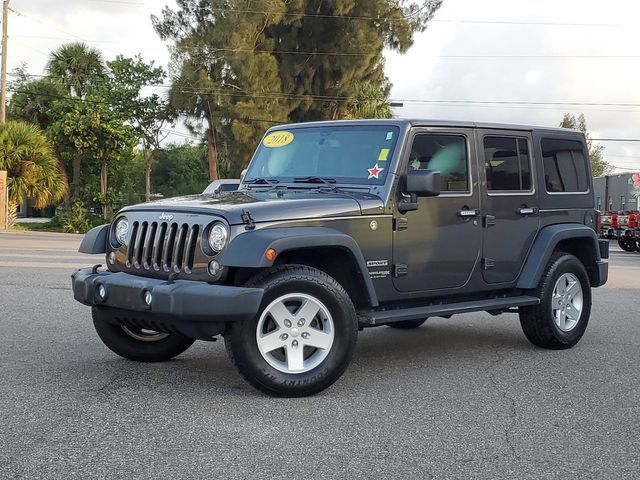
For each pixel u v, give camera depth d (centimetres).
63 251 1778
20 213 4938
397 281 616
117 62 4934
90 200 4138
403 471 407
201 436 456
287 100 4666
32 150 3183
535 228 739
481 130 691
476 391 585
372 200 596
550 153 769
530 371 660
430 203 636
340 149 650
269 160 693
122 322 577
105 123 4025
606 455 442
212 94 4575
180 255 548
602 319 966
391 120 639
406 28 4944
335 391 574
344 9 4700
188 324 522
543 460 431
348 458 425
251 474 397
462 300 686
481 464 421
